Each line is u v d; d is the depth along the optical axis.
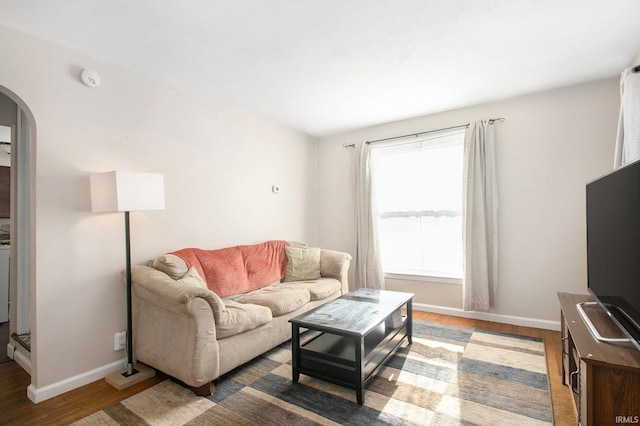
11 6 1.78
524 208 3.29
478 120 3.51
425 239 3.91
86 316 2.29
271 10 1.87
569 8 1.89
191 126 3.07
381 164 4.22
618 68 2.71
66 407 1.96
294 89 3.06
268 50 2.33
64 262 2.19
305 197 4.61
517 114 3.32
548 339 2.90
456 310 3.65
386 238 4.19
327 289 3.31
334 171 4.65
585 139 3.02
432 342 2.87
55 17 1.90
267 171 3.96
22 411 1.93
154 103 2.78
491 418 1.77
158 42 2.20
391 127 4.14
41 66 2.11
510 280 3.36
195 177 3.10
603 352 1.32
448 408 1.88
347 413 1.84
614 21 2.02
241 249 3.29
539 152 3.22
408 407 1.89
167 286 2.09
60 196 2.19
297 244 3.98
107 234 2.42
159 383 2.24
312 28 2.06
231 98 3.28
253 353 2.40
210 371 2.04
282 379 2.25
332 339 2.44
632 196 1.43
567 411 1.82
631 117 2.13
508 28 2.09
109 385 2.22
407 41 2.24
